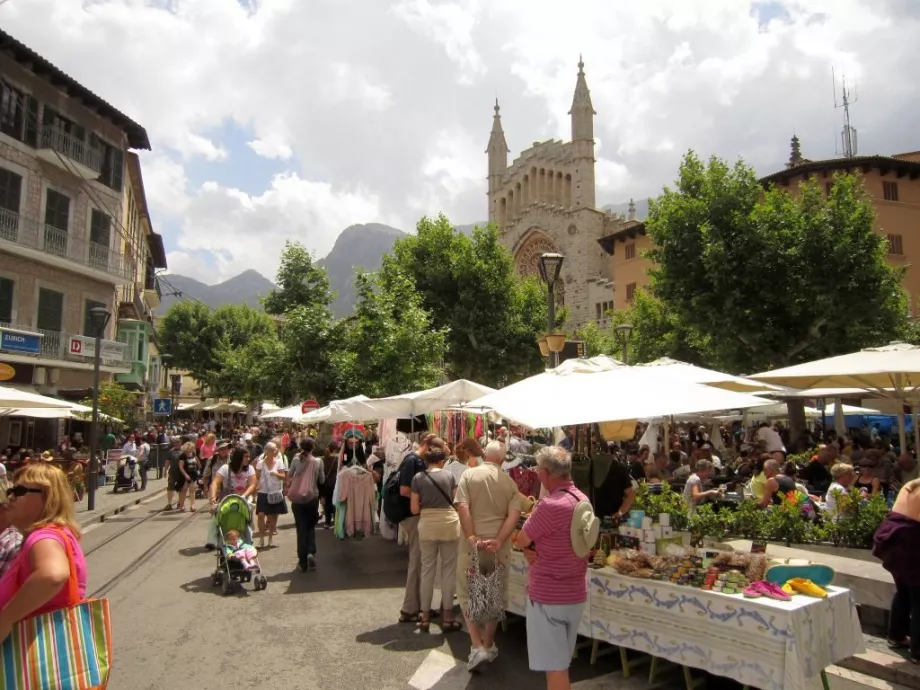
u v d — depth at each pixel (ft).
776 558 19.77
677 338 102.27
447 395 38.32
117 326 111.24
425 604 23.67
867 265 68.85
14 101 80.53
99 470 80.38
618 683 18.79
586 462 24.95
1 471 48.06
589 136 178.29
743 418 75.20
